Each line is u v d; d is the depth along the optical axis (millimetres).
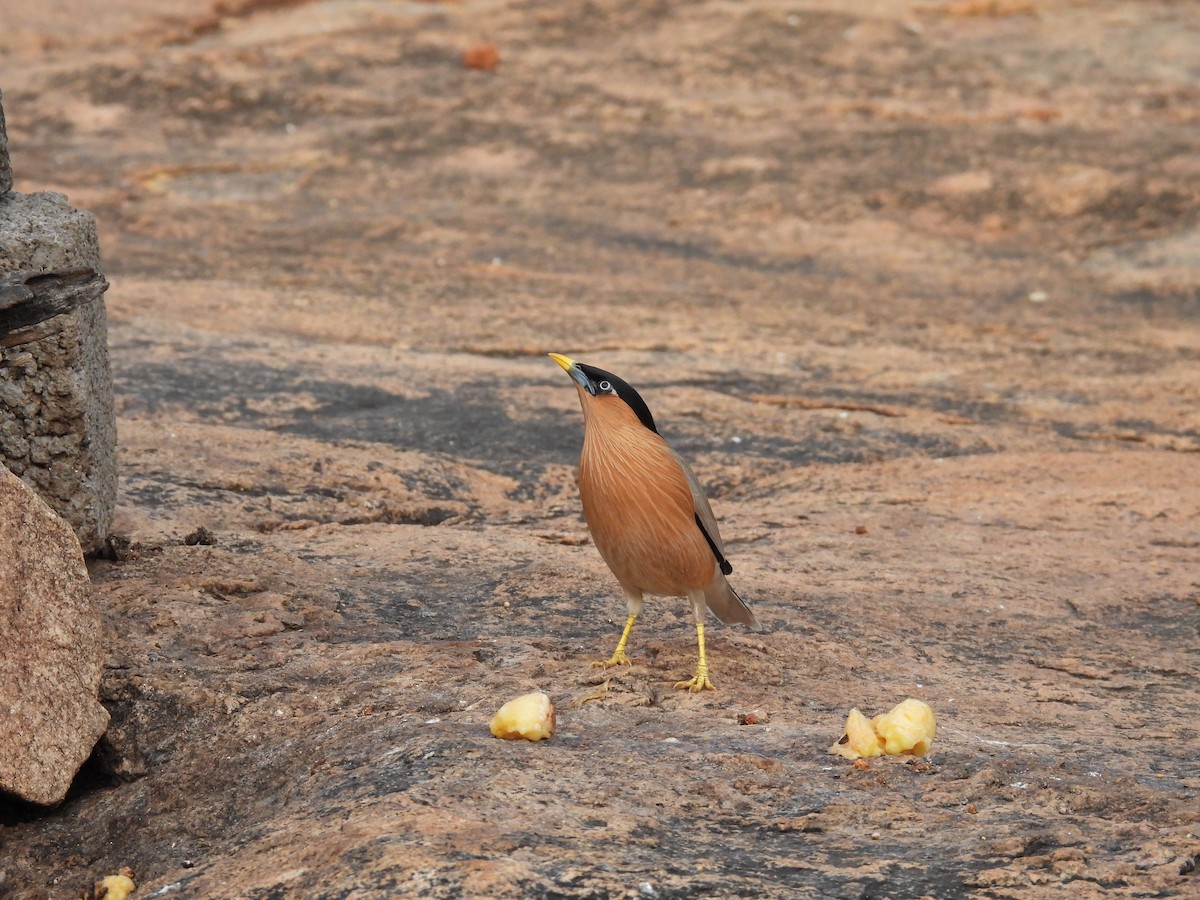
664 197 30172
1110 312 24219
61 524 7211
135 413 14797
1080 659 9672
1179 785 7012
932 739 7246
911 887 5445
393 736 7031
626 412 7695
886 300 24578
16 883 6680
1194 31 38375
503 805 6035
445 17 40594
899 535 12797
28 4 40688
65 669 7133
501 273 25047
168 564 9945
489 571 10602
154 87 35188
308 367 17625
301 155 32125
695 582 7898
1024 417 17984
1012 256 27234
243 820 6742
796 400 17859
